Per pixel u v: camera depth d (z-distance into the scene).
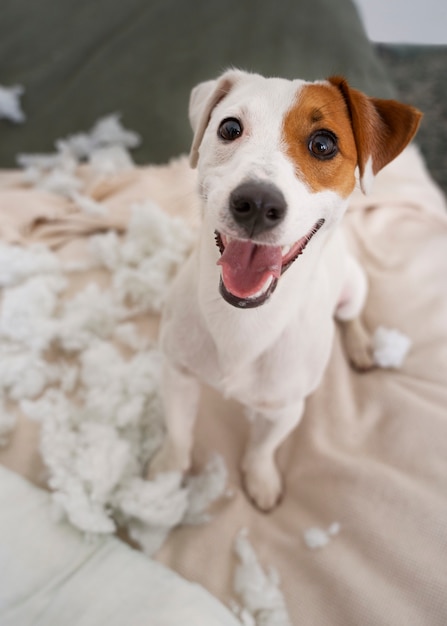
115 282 1.61
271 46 2.18
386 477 1.24
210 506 1.27
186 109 2.06
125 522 1.22
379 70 2.26
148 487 1.19
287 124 0.79
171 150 2.02
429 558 1.12
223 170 0.79
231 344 0.97
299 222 0.76
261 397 1.07
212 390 1.46
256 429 1.25
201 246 0.93
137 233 1.71
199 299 0.95
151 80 2.12
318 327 1.04
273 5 2.29
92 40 2.24
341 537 1.18
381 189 1.91
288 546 1.19
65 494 1.14
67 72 2.19
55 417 1.33
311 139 0.81
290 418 1.13
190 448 1.30
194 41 2.20
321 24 2.25
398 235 1.83
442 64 2.87
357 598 1.08
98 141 2.00
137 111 2.06
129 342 1.51
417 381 1.46
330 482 1.27
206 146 0.88
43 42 2.25
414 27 2.58
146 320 1.59
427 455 1.29
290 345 0.99
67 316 1.53
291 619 1.09
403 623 1.05
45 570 1.04
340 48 2.21
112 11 2.31
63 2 2.35
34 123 2.09
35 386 1.40
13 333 1.47
